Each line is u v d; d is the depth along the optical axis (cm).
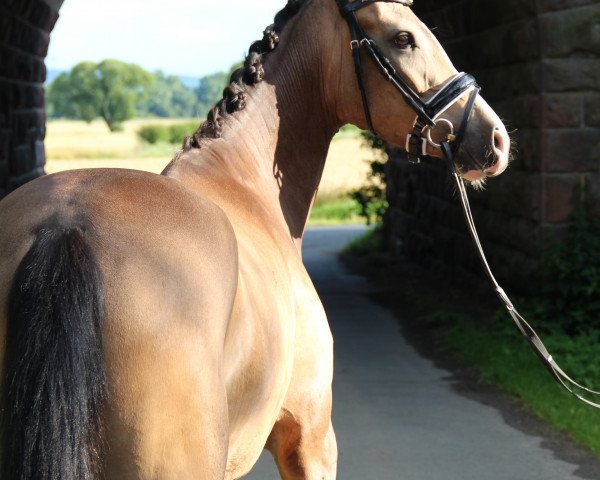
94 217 209
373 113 315
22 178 984
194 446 199
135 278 200
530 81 884
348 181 3003
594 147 870
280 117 320
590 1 855
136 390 194
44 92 1110
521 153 908
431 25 1192
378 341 905
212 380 204
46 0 984
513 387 709
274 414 264
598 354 761
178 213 220
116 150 6062
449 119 305
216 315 211
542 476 527
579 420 623
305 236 2014
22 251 204
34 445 180
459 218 1153
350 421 634
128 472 193
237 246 234
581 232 850
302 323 288
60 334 188
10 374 187
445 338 894
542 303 873
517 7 887
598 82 862
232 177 298
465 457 559
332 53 319
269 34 321
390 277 1323
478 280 1077
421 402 684
